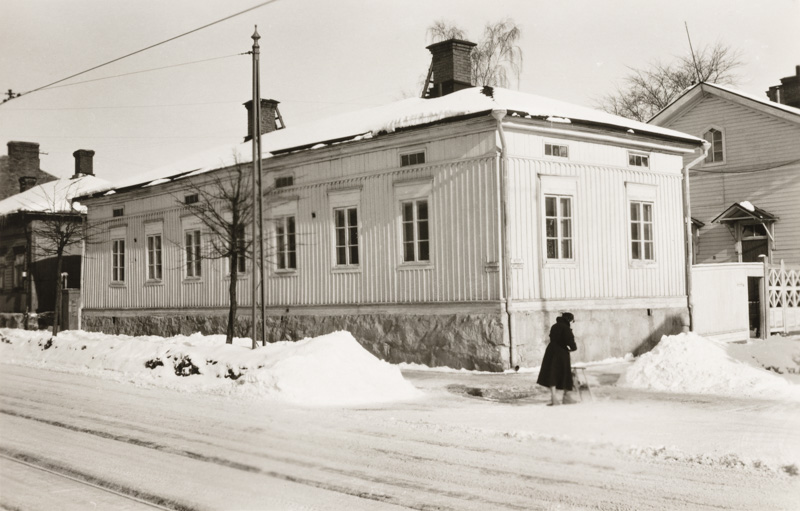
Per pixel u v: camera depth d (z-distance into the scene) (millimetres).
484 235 18812
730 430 11016
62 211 37094
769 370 16953
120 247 31516
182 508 7512
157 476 8781
